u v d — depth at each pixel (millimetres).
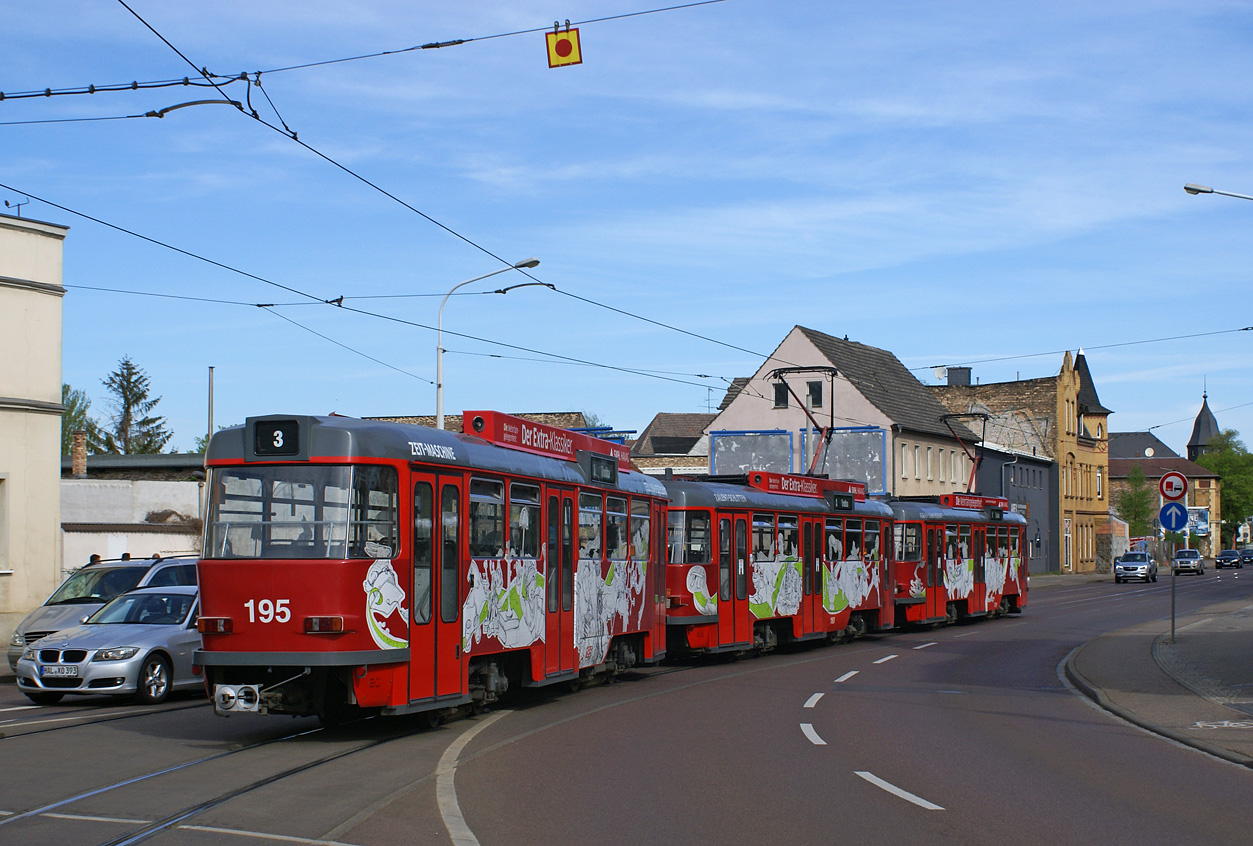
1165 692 17609
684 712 15414
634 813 9055
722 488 23250
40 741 12461
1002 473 75625
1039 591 60688
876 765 11422
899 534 32625
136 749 11891
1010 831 8625
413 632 12508
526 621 15055
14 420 25875
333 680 12492
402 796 9562
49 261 26797
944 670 21828
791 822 8812
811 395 63844
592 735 13242
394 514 12406
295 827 8359
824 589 27125
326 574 11875
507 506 14664
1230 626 31953
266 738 12750
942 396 86750
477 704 14812
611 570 18016
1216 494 139250
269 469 12258
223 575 12125
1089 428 96500
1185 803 9734
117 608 17734
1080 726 14523
